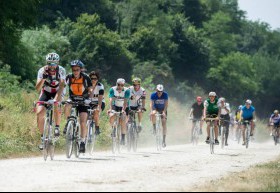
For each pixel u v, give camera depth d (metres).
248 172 27.16
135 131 43.97
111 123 40.62
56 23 173.62
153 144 57.78
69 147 32.81
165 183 21.55
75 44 168.50
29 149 38.47
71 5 198.62
